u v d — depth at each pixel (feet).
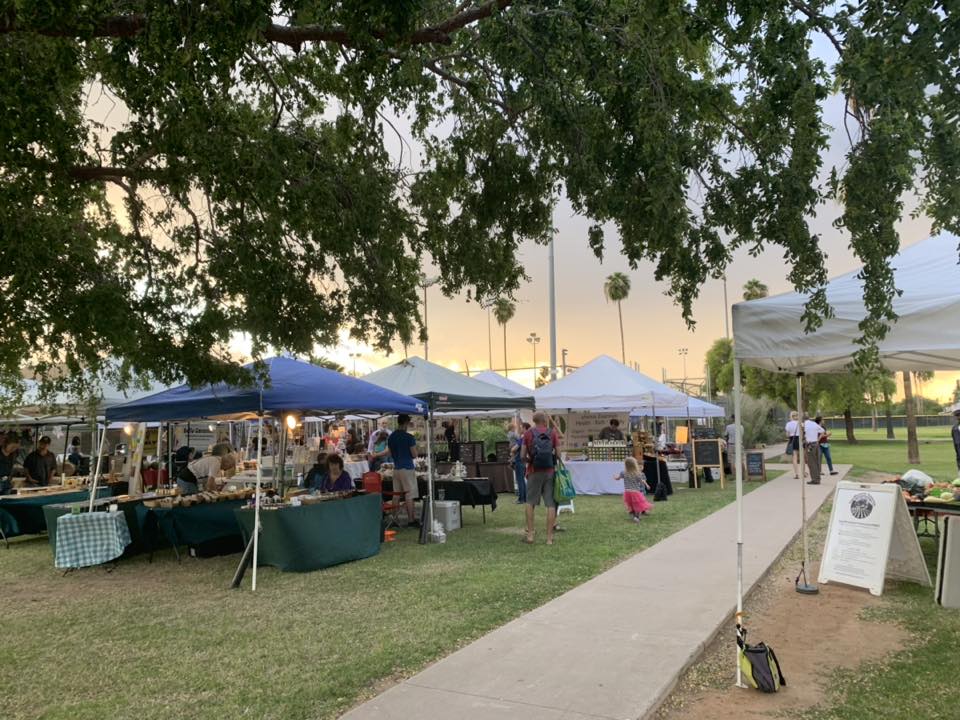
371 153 23.08
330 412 34.19
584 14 16.47
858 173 12.77
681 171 15.58
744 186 15.11
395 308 26.04
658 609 20.04
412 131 23.09
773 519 37.04
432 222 25.61
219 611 21.71
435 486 39.04
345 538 28.55
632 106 16.14
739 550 15.74
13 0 13.23
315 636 18.63
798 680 15.02
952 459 84.48
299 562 26.94
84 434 74.13
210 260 24.26
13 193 16.49
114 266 23.44
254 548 24.99
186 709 14.10
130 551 31.94
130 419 28.96
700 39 16.29
